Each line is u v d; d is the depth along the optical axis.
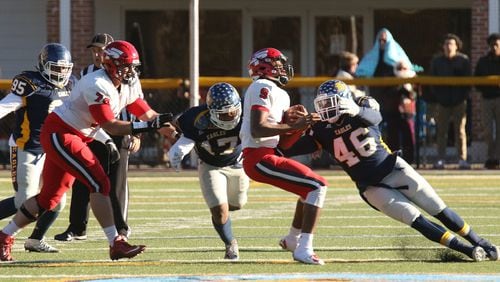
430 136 46.66
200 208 34.16
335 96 21.48
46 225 24.17
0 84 46.06
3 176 45.09
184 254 23.78
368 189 22.17
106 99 21.38
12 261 22.62
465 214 31.77
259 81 21.66
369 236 26.78
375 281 19.50
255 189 40.50
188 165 47.50
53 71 23.77
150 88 45.72
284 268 21.36
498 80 44.84
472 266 21.55
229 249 22.80
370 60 46.28
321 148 22.38
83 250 24.67
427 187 22.11
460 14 57.34
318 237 26.62
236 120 22.05
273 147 21.94
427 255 22.83
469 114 46.94
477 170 45.84
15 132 24.03
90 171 21.55
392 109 45.38
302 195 21.73
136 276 20.34
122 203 25.73
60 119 21.75
